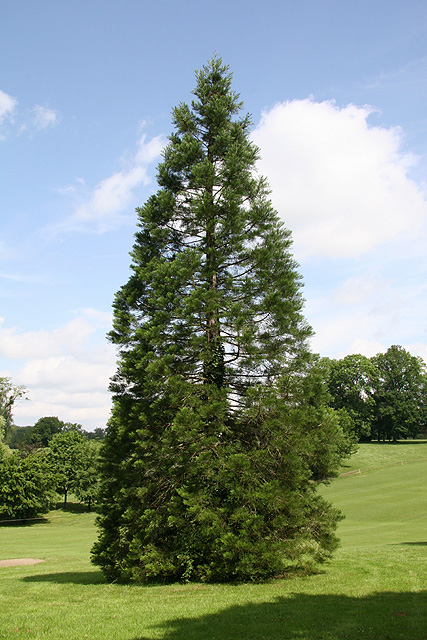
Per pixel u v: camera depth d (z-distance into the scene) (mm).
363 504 37969
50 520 54812
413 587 10570
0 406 51344
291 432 13719
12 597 12070
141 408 14844
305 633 7535
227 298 15562
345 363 80750
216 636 7547
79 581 15086
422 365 81062
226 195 16125
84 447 63938
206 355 14625
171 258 17375
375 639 7102
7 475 52156
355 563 14078
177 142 18438
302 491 14203
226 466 12867
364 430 77438
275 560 12047
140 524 13352
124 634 7789
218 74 19156
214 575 12773
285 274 16000
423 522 28516
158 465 14133
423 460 62938
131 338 16406
